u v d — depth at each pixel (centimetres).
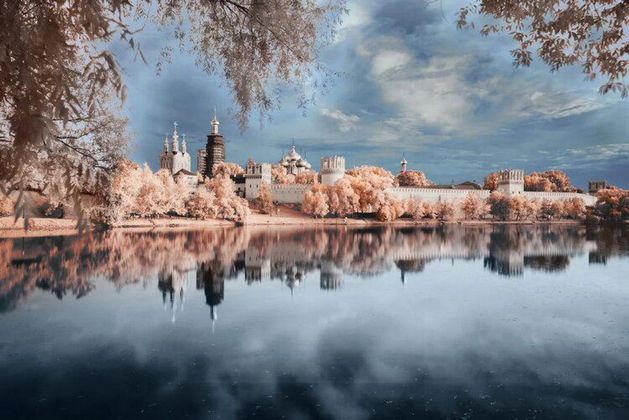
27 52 355
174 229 10338
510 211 18538
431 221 17688
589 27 684
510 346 1961
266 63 564
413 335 2141
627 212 17962
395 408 1360
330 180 19375
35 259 4388
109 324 2267
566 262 5259
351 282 3791
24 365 1686
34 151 357
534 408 1360
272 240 8344
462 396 1436
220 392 1460
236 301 2909
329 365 1716
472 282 3809
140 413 1316
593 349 1911
